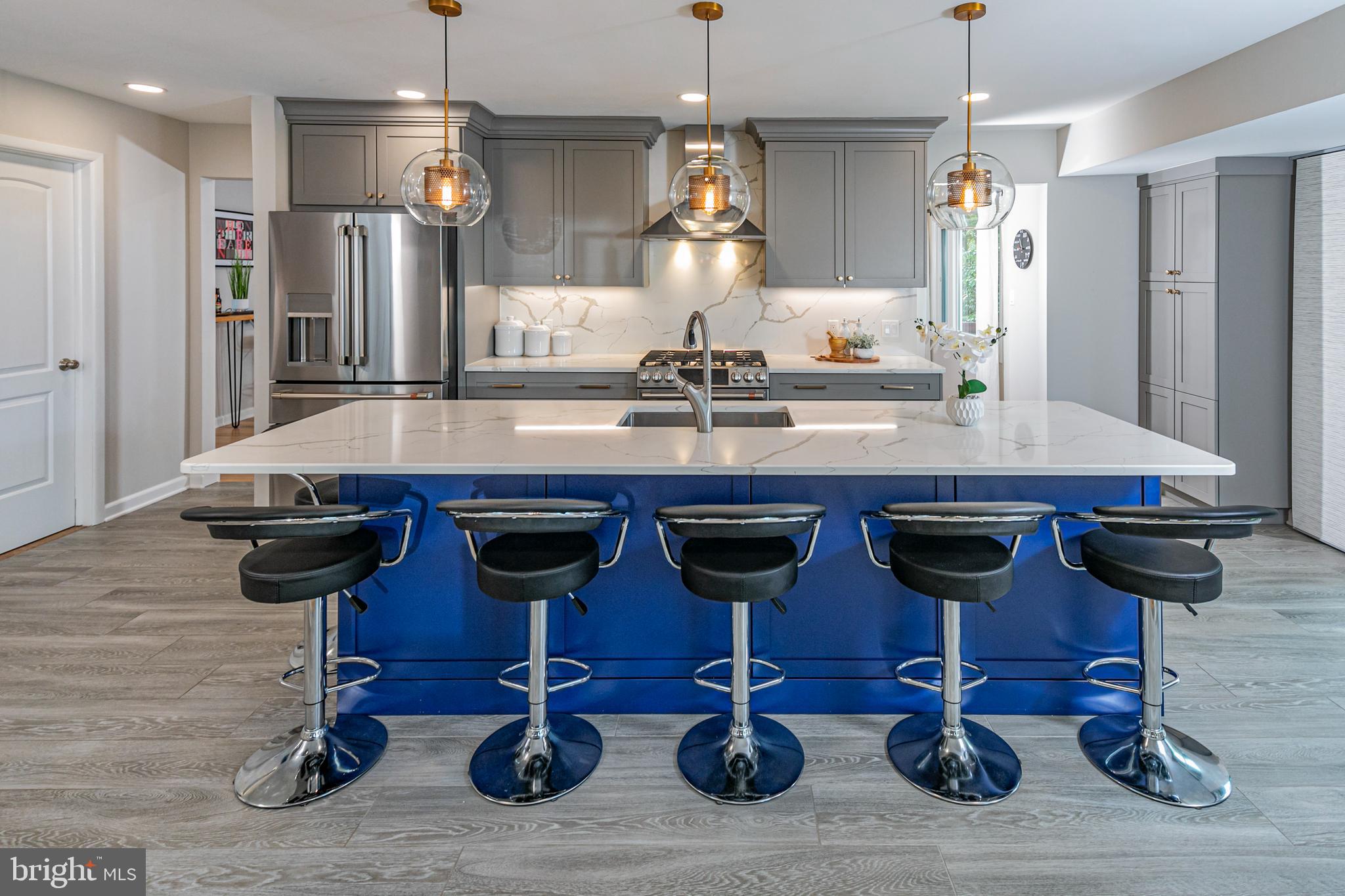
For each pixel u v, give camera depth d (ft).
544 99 14.96
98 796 7.32
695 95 14.67
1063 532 8.59
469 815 7.12
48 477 14.94
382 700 8.89
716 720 8.53
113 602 11.93
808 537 8.66
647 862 6.51
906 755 7.90
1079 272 18.20
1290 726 8.43
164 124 17.03
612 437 9.14
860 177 16.72
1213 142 13.58
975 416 9.59
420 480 8.66
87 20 11.08
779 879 6.31
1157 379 17.72
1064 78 13.64
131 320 16.44
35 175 14.34
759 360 16.46
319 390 15.17
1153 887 6.19
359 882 6.27
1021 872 6.37
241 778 7.48
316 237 14.87
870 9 10.43
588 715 8.87
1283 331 15.48
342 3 10.34
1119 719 8.49
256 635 10.81
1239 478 15.78
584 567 7.41
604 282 16.90
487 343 17.39
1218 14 10.69
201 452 18.85
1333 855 6.50
